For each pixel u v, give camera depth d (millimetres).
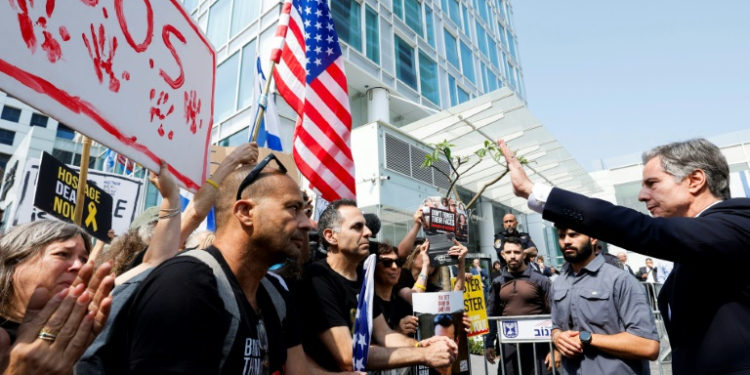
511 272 4457
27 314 1062
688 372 1575
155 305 1108
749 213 1441
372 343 2459
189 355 1057
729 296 1488
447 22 18016
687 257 1397
